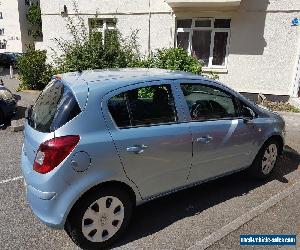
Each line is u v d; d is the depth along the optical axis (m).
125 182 3.03
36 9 37.47
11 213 3.61
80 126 2.81
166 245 3.10
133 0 11.93
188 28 11.42
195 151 3.51
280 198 4.02
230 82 11.16
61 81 3.26
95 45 8.74
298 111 9.48
